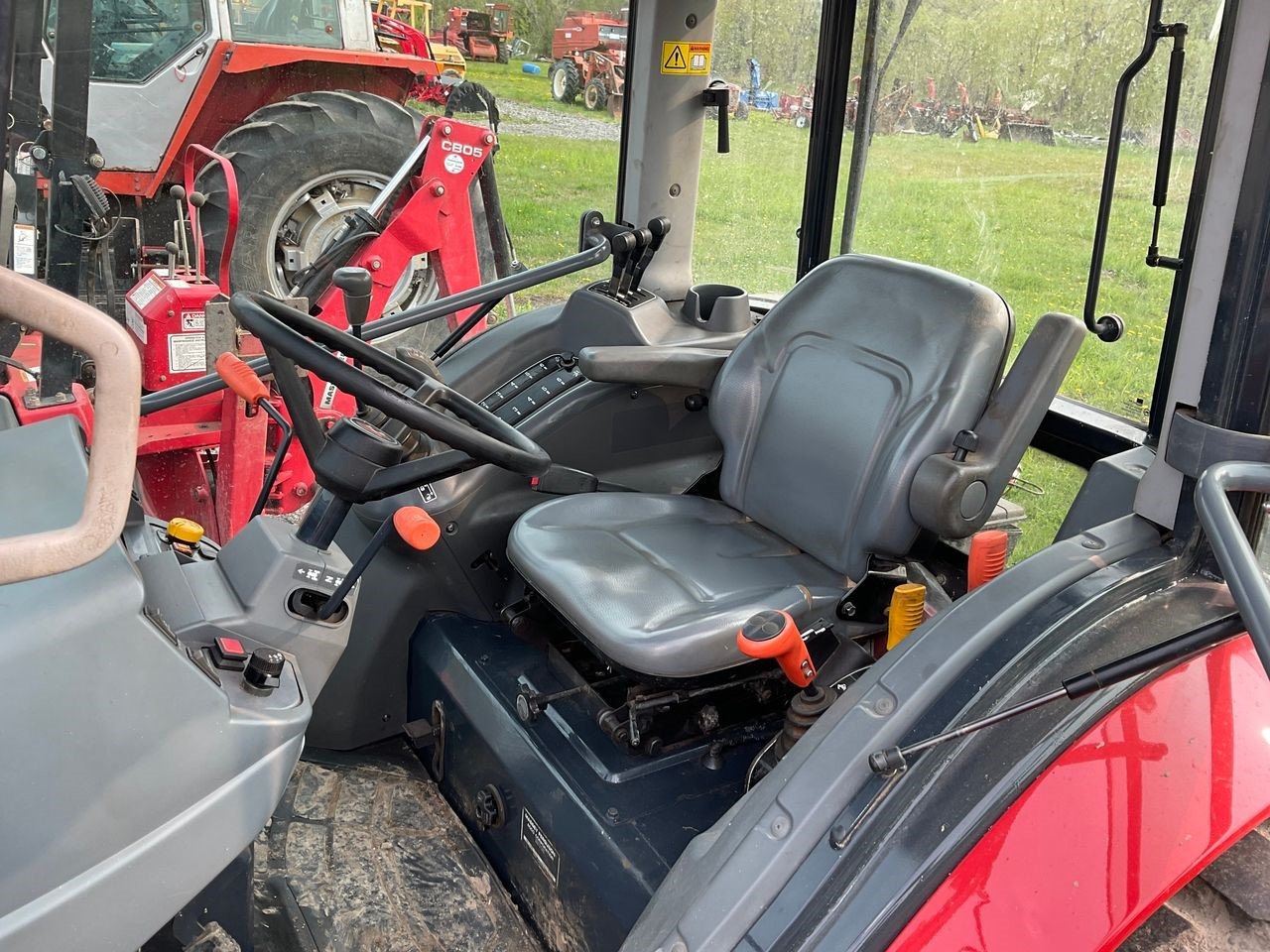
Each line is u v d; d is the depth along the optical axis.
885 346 1.90
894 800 1.09
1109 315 1.76
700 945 1.08
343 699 1.99
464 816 1.84
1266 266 1.05
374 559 2.02
